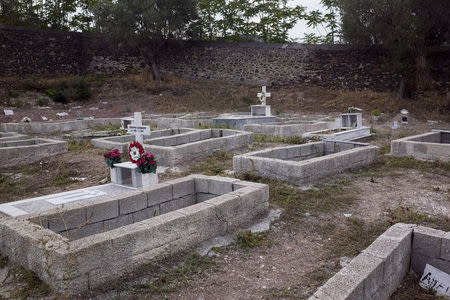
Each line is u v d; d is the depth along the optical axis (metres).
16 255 3.81
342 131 11.73
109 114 19.77
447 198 6.14
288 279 3.88
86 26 30.83
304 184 6.86
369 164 8.48
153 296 3.52
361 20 19.61
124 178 7.05
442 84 19.89
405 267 3.95
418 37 18.05
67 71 26.03
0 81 21.45
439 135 10.46
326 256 4.37
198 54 26.20
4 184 7.72
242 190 5.27
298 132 12.88
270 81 24.83
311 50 23.83
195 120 14.98
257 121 15.03
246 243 4.62
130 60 26.89
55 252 3.36
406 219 5.19
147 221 4.09
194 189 5.94
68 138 12.84
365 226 5.11
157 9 24.08
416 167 8.16
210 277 3.88
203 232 4.50
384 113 18.22
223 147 9.96
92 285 3.49
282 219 5.36
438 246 3.86
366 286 3.18
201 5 29.25
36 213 4.37
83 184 7.67
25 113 18.88
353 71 22.91
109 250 3.60
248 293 3.61
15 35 23.88
